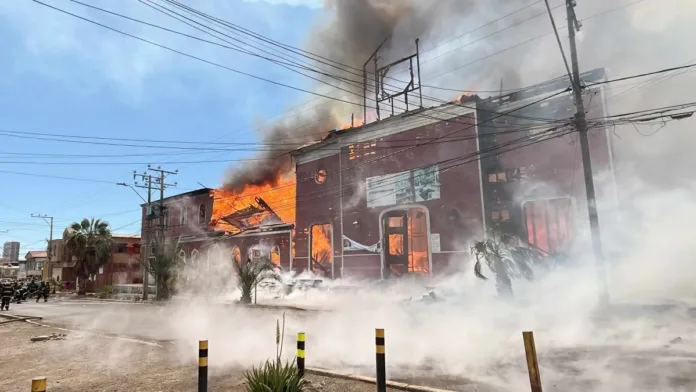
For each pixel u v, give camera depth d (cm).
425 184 2300
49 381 760
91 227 4716
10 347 1169
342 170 2725
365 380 666
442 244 2192
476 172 2116
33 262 7906
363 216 2577
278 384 552
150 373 793
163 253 3347
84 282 4619
